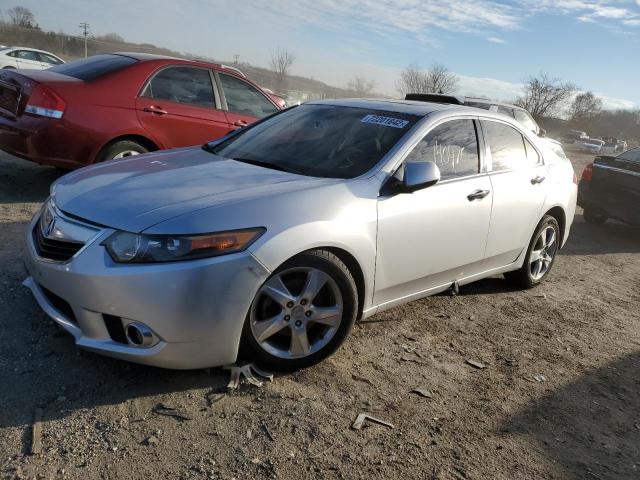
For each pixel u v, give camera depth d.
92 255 2.62
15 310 3.37
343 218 3.07
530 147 4.80
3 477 2.16
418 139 3.66
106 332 2.67
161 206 2.75
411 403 3.01
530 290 5.15
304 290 3.00
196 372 2.98
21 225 4.89
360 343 3.61
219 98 6.55
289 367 3.07
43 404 2.61
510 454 2.71
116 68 5.80
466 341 3.87
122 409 2.64
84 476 2.23
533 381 3.45
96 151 5.57
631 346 4.21
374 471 2.46
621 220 8.48
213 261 2.63
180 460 2.37
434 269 3.77
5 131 5.47
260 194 2.96
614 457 2.81
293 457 2.47
